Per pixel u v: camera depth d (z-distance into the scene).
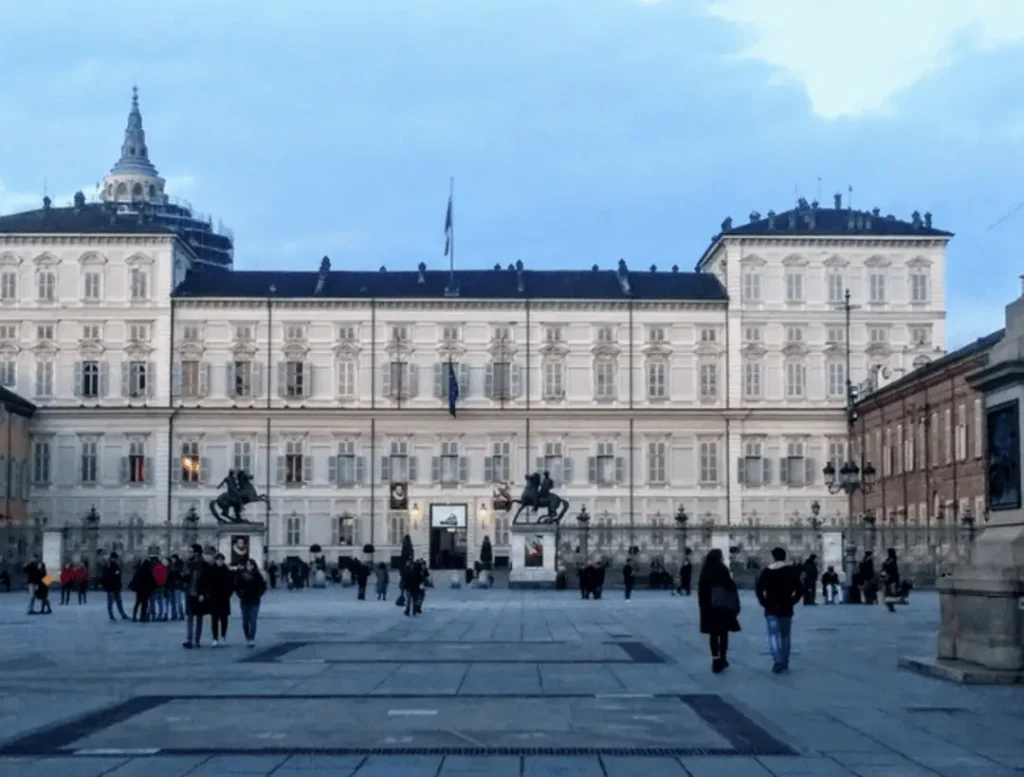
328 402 129.12
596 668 33.56
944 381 107.31
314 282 133.62
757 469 129.75
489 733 22.16
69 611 65.69
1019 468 29.73
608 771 18.75
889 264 130.12
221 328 129.00
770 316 129.88
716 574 32.22
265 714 24.55
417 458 129.50
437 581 111.38
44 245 128.38
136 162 168.50
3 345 127.94
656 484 129.50
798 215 132.75
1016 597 29.20
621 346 130.38
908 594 79.00
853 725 23.05
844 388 129.75
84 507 127.44
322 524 128.62
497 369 130.00
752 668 33.31
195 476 128.12
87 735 22.00
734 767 19.06
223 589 40.75
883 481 122.94
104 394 128.38
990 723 23.23
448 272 136.75
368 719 23.83
